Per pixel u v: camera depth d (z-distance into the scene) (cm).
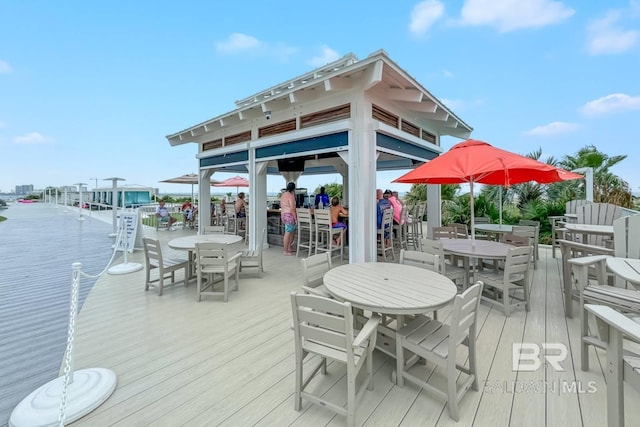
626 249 284
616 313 145
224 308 337
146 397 186
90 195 1980
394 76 449
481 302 351
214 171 838
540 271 486
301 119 554
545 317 306
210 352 241
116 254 642
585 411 172
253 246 668
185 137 842
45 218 1438
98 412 173
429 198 755
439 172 318
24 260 577
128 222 670
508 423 163
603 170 808
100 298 369
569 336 264
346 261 577
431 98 527
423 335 194
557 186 821
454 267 381
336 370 215
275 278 461
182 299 367
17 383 201
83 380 191
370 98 481
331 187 1545
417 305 179
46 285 420
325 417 170
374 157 474
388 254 638
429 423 164
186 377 208
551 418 167
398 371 196
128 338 265
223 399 185
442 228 508
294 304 170
